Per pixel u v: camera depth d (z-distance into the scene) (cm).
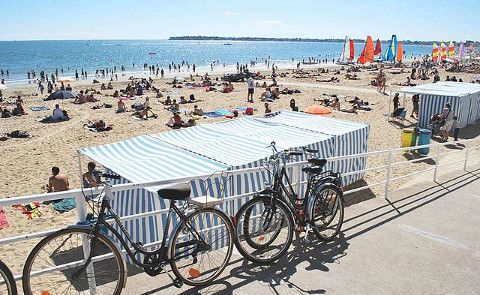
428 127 1962
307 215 490
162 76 5722
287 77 5284
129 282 411
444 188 768
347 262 463
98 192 356
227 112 2502
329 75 5559
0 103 2994
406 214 622
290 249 488
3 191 1203
